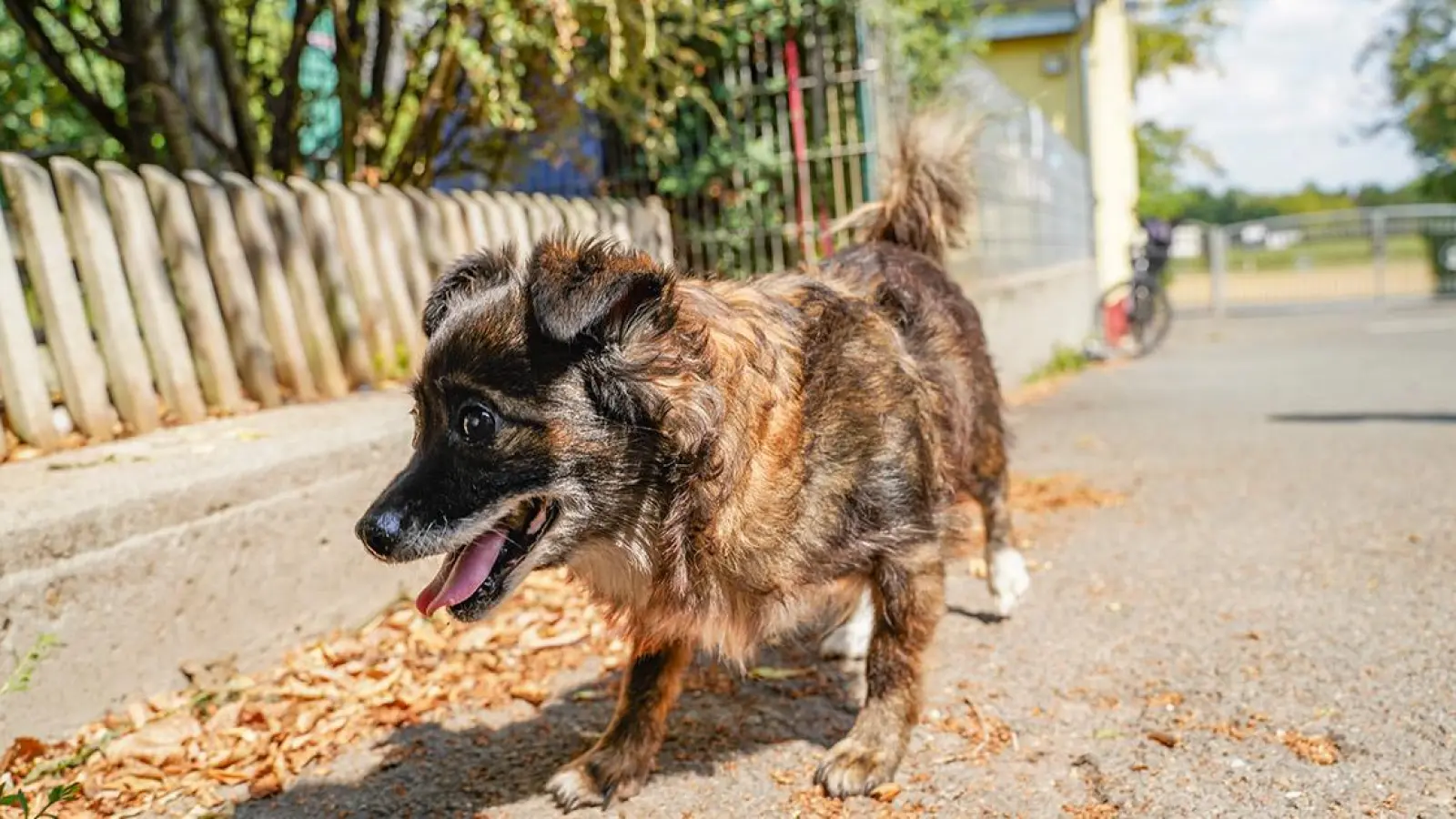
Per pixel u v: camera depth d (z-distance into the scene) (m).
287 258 3.20
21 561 1.99
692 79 4.92
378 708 2.27
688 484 1.67
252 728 2.20
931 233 2.68
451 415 1.61
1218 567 2.94
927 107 3.21
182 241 2.93
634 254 1.61
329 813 1.88
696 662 2.44
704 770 1.98
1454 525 3.17
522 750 2.09
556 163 4.88
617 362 1.62
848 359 1.85
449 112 4.48
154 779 1.99
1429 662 2.21
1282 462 4.22
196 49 4.25
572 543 1.68
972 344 2.46
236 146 4.38
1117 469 4.29
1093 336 10.16
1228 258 16.23
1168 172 21.41
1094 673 2.30
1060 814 1.76
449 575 1.68
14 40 4.70
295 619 2.53
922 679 1.95
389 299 3.52
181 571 2.27
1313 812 1.71
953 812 1.79
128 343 2.73
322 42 5.53
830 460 1.79
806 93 4.90
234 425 2.81
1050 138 8.82
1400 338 9.62
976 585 2.93
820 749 2.04
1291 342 9.91
